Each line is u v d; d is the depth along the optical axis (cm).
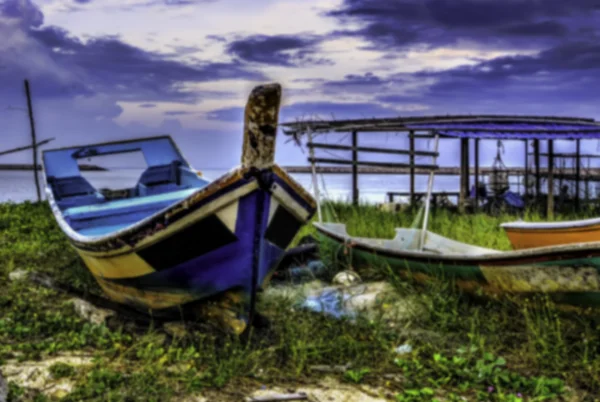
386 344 685
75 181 1166
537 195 1828
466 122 1402
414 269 885
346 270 994
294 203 691
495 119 1470
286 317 764
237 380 589
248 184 639
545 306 720
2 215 1493
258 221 659
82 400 523
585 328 691
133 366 605
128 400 531
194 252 668
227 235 657
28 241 1206
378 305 845
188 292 701
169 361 620
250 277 678
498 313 782
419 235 1092
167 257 680
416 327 762
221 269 678
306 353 639
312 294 910
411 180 1759
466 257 780
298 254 1063
